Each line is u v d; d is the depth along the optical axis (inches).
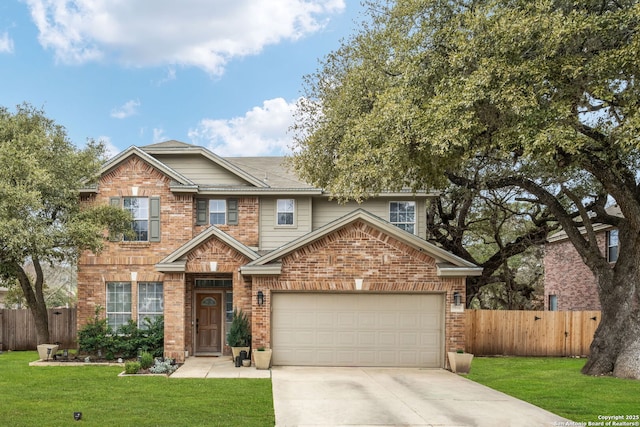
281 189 823.7
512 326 813.2
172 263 691.4
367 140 506.9
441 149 449.1
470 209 1093.1
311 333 669.3
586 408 428.8
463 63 465.7
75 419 378.0
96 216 709.9
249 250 709.9
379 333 669.3
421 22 540.7
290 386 525.0
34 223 588.4
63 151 678.5
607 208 1011.3
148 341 705.6
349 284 664.4
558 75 438.3
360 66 634.2
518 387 526.6
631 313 582.9
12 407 420.2
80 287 780.6
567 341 810.8
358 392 499.2
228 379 562.6
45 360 694.5
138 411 406.0
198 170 848.9
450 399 469.4
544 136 408.2
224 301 780.0
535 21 419.5
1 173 566.3
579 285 1034.1
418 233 855.1
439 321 671.1
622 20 420.2
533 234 1002.7
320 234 661.3
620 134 429.4
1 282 795.4
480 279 1063.6
